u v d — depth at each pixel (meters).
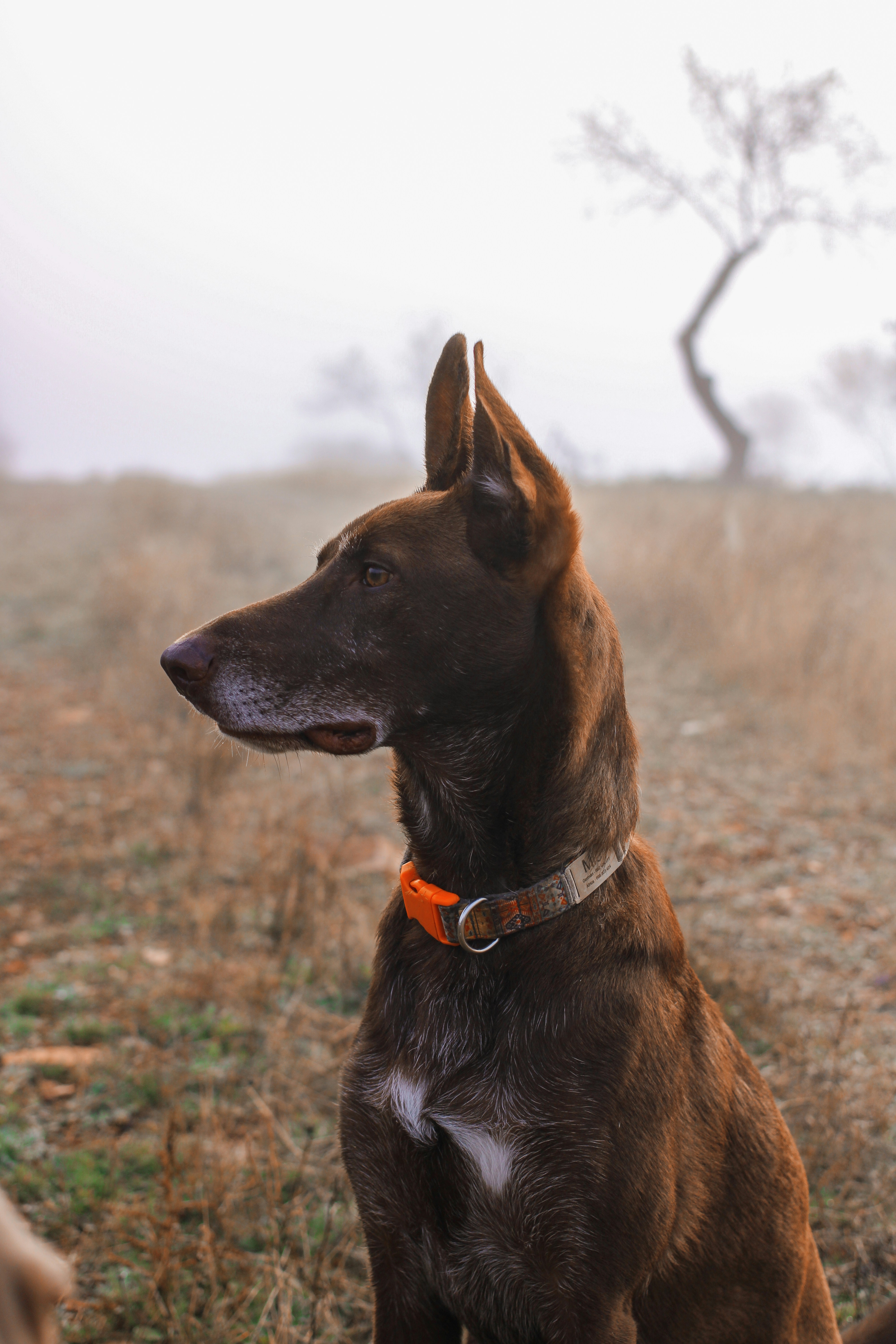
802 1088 3.52
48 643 10.70
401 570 2.07
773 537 12.21
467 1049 1.98
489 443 2.01
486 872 2.08
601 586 11.77
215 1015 4.11
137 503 19.77
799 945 4.73
